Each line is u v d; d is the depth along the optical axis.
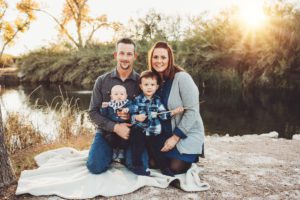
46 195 3.03
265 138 5.55
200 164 3.92
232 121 7.88
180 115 3.41
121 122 3.39
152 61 3.41
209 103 10.75
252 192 3.13
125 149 3.45
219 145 4.98
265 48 13.41
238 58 14.31
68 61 21.14
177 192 3.11
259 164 3.96
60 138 5.51
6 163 3.20
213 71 14.79
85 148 4.74
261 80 13.38
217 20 16.09
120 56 3.35
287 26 13.14
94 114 3.46
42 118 7.10
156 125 3.29
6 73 22.72
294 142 5.18
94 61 19.77
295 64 12.96
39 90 16.12
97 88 3.49
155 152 3.41
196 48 15.52
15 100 12.00
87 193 3.02
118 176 3.31
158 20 18.81
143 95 3.38
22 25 12.61
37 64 22.36
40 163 3.88
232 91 13.70
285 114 8.66
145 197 2.99
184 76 3.35
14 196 3.01
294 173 3.65
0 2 12.09
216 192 3.12
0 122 3.14
